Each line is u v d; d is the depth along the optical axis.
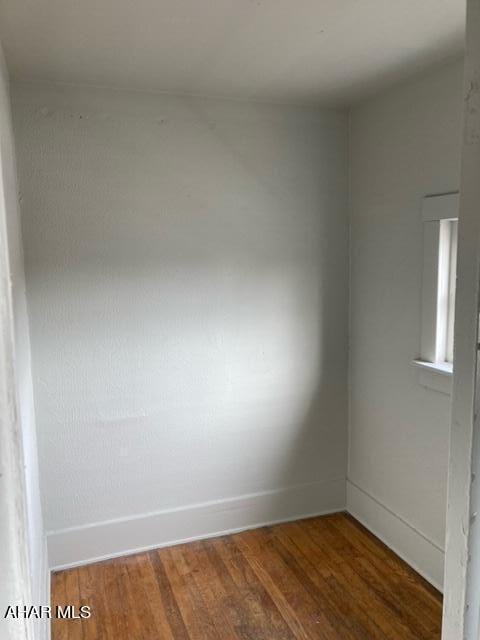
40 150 2.10
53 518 2.30
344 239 2.63
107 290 2.27
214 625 1.95
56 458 2.28
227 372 2.51
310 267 2.59
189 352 2.43
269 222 2.49
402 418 2.33
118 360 2.32
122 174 2.23
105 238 2.24
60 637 1.89
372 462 2.57
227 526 2.60
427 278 2.12
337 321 2.68
